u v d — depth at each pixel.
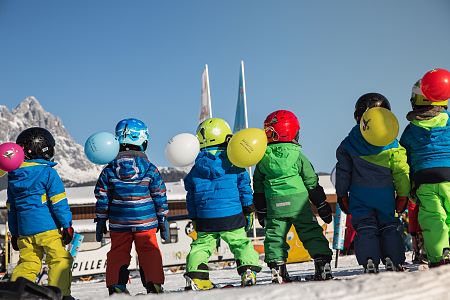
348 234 12.27
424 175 5.25
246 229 5.68
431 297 3.39
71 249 8.35
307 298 3.26
